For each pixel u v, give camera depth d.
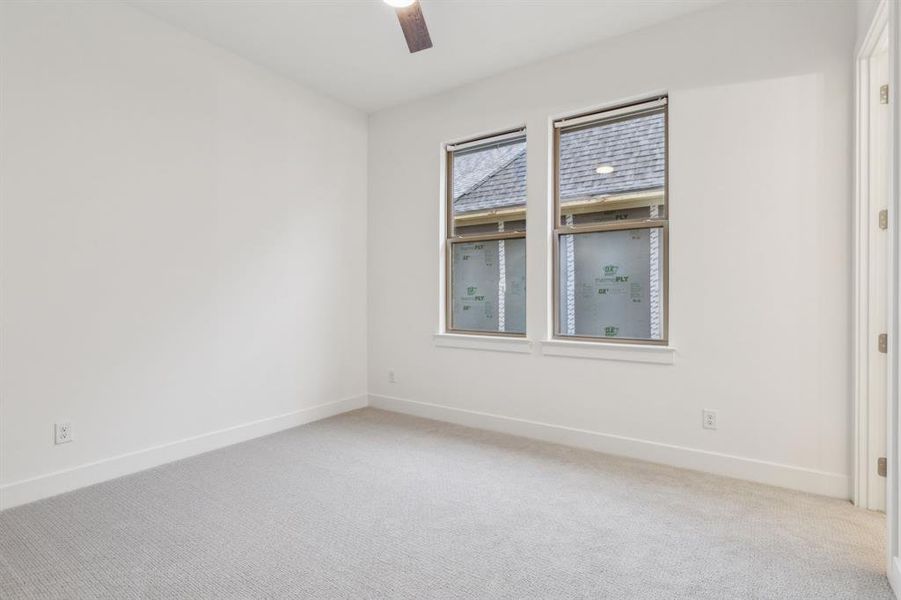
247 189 3.33
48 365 2.39
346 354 4.11
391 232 4.16
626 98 3.00
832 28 2.39
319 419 3.84
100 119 2.58
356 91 3.84
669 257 2.83
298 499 2.35
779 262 2.52
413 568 1.76
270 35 3.03
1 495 2.23
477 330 3.77
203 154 3.06
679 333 2.80
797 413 2.47
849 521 2.12
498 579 1.69
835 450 2.38
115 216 2.64
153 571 1.73
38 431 2.36
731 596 1.59
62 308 2.44
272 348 3.49
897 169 1.60
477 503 2.31
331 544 1.92
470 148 3.80
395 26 2.93
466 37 3.04
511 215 3.60
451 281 3.91
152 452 2.79
